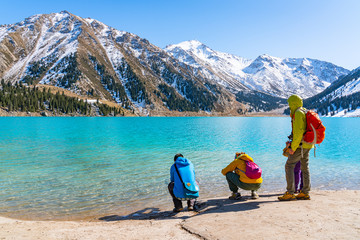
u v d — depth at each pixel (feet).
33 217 25.68
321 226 16.78
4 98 554.87
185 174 25.36
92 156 63.93
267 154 71.05
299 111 23.98
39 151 71.00
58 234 17.99
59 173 45.55
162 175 44.80
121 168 50.29
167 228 18.71
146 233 17.51
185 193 24.41
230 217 20.01
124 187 37.14
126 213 26.89
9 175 43.62
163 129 189.57
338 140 116.57
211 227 17.74
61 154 66.33
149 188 36.78
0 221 24.14
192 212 24.97
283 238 14.88
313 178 44.14
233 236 15.62
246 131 179.83
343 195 27.43
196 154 70.08
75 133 138.41
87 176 43.62
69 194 33.60
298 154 24.84
